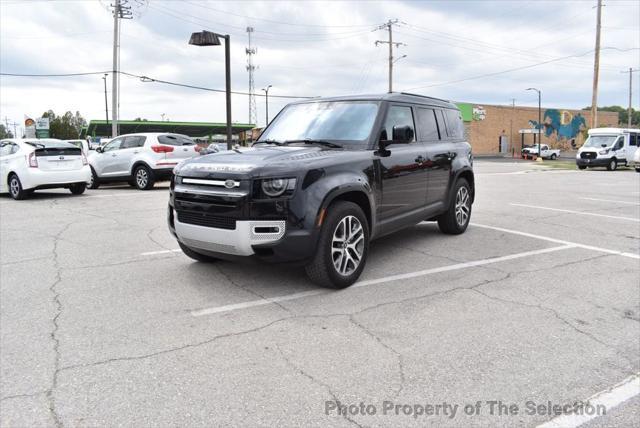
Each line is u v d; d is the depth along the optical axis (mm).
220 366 3172
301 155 4617
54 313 4113
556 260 5855
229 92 17734
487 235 7332
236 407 2711
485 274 5246
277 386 2926
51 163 11977
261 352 3371
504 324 3879
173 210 4910
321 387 2916
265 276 5121
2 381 2994
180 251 6312
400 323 3881
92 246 6613
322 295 4535
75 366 3178
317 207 4328
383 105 5602
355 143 5238
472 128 61094
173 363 3215
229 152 4965
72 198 12156
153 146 14133
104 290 4711
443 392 2879
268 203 4176
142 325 3846
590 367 3188
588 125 71438
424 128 6371
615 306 4297
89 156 14984
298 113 5922
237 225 4195
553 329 3787
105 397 2811
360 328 3779
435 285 4852
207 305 4285
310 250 4324
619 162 28641
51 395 2832
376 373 3086
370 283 4902
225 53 17578
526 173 24469
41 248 6504
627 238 7160
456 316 4039
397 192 5535
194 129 55312
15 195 11914
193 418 2611
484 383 2980
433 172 6332
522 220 8789
